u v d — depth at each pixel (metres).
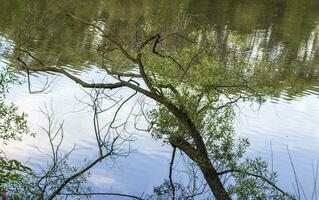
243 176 11.98
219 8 52.59
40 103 21.72
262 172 12.07
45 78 24.59
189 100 12.50
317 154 21.59
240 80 13.34
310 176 18.97
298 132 24.09
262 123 24.30
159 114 13.01
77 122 20.38
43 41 29.03
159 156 17.98
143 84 23.92
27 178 8.91
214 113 12.62
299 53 39.69
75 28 32.62
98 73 26.27
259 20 51.28
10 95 21.91
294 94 30.02
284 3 67.25
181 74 12.87
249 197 11.77
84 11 37.09
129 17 35.78
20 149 16.92
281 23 52.38
